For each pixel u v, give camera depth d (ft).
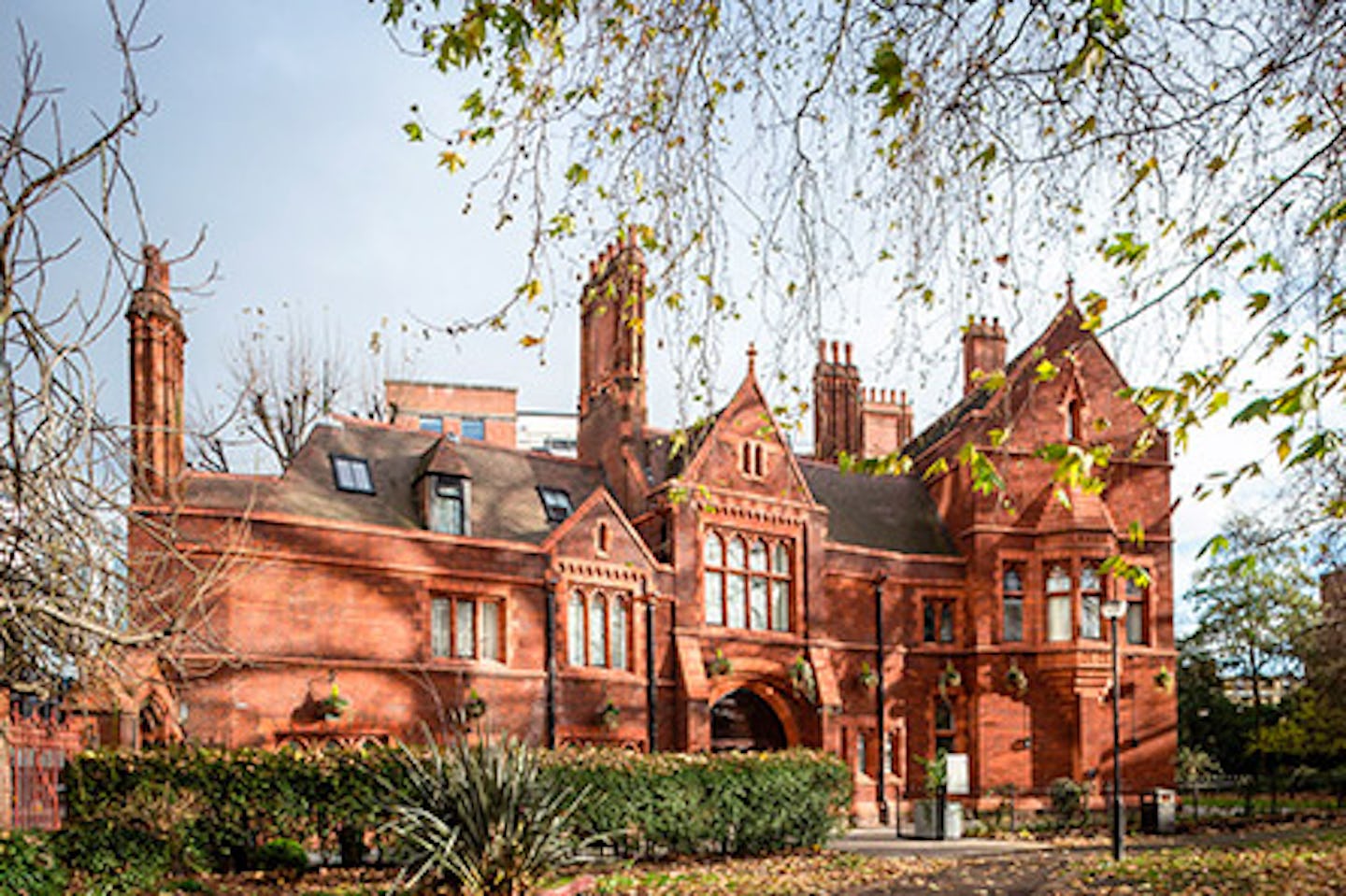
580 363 118.93
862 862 66.13
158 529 35.50
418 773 48.11
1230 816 104.22
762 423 107.65
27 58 29.09
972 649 113.70
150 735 74.02
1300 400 20.63
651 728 95.45
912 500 122.93
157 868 54.60
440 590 88.28
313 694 81.05
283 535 81.30
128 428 33.01
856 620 111.04
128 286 31.78
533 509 100.27
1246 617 169.27
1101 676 111.45
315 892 50.47
